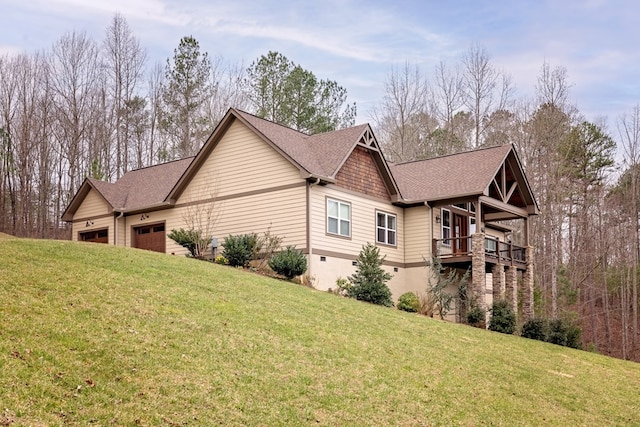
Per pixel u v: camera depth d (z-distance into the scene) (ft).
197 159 94.43
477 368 55.57
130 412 31.89
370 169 95.71
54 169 166.71
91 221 111.34
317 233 84.33
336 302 67.67
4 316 38.91
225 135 93.56
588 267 160.04
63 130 167.22
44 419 29.25
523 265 105.09
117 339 39.65
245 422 34.30
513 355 64.28
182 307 49.80
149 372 36.58
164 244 100.99
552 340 84.89
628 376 66.80
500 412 46.11
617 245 160.45
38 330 37.93
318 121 158.30
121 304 46.44
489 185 93.30
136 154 179.01
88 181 111.75
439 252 97.76
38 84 165.68
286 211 85.66
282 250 82.07
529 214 106.83
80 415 30.37
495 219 108.99
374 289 80.12
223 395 36.50
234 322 49.29
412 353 54.80
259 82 163.73
